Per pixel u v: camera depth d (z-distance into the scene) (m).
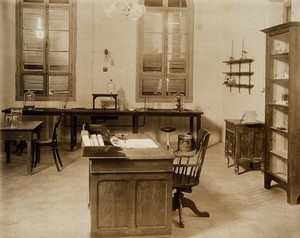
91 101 10.02
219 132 10.40
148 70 10.20
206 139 4.19
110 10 5.75
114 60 10.02
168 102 10.27
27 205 4.92
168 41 10.20
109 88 10.03
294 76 5.00
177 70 10.28
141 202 3.74
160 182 3.75
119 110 9.09
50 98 9.90
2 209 4.75
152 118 10.19
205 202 5.13
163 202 3.77
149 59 10.18
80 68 9.95
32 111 8.74
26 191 5.54
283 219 4.50
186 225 4.26
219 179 6.39
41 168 6.99
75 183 6.01
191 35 10.20
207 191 5.67
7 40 9.68
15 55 9.72
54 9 9.84
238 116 9.05
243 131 6.74
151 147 4.23
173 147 9.48
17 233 4.00
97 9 9.89
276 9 7.20
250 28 8.29
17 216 4.51
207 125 10.40
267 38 5.73
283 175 5.69
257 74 7.95
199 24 10.23
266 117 5.80
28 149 6.46
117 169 3.67
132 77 10.09
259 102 7.85
